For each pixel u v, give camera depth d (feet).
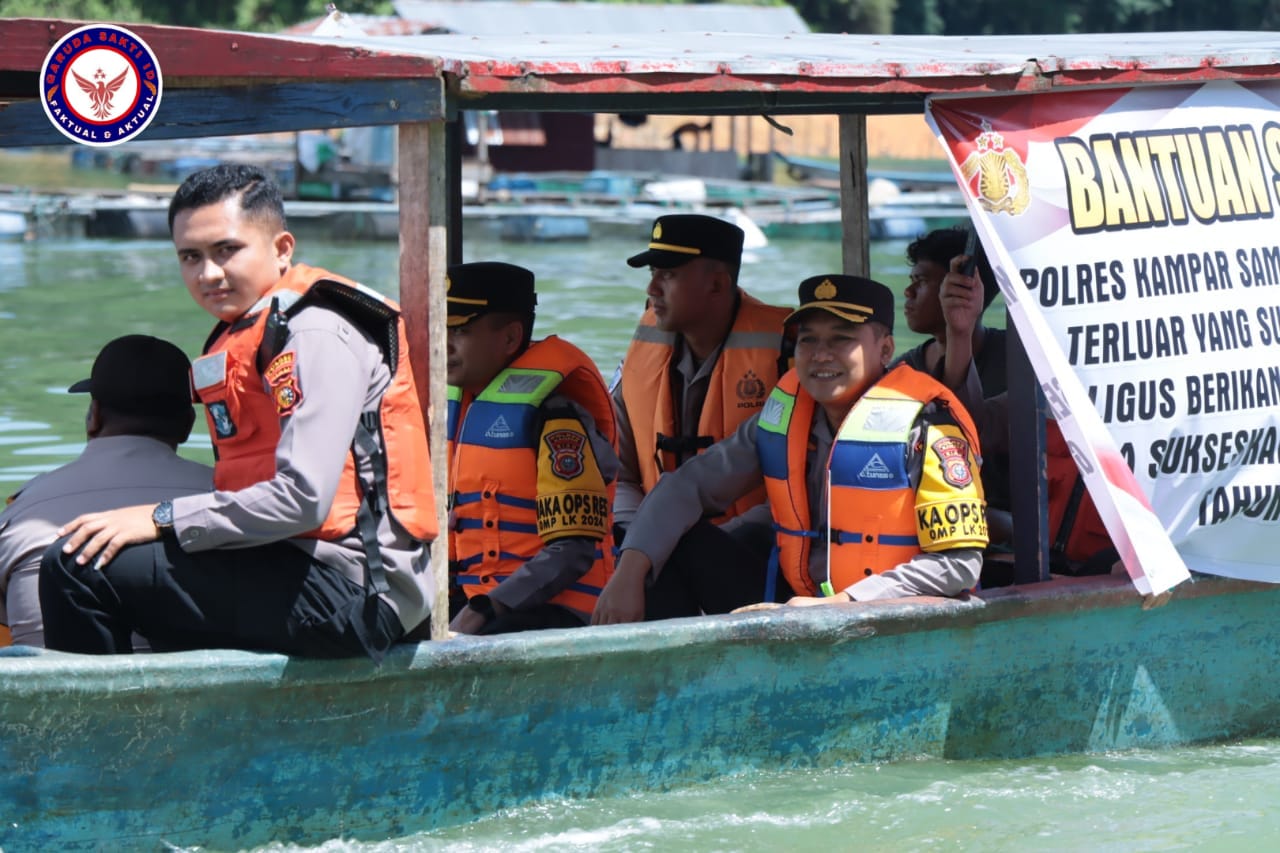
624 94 31.12
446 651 25.98
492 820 27.61
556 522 31.42
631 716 28.45
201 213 23.86
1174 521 32.45
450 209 39.52
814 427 32.35
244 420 24.20
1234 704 34.60
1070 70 31.07
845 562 31.17
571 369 32.40
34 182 211.20
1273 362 33.40
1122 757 33.09
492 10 189.47
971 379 36.19
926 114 30.68
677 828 27.96
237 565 24.25
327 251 134.31
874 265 118.62
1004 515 36.11
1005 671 31.73
